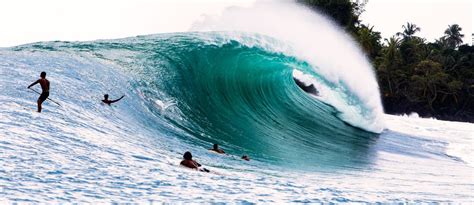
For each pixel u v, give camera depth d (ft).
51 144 131.95
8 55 238.27
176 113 227.40
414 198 130.82
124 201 94.17
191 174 129.29
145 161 136.77
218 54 291.79
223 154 183.01
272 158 193.57
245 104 283.79
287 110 307.99
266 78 315.99
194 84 264.11
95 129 163.02
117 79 232.12
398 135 304.71
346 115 316.40
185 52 286.05
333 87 317.63
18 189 90.99
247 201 104.88
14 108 160.56
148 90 235.81
